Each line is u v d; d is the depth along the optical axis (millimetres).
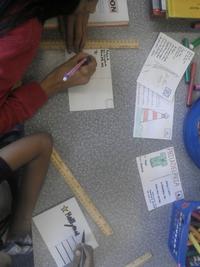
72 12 687
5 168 773
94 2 800
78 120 907
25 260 891
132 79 927
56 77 850
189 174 956
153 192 941
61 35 889
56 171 901
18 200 844
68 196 907
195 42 943
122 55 924
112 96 917
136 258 937
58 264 904
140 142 933
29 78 883
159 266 946
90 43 909
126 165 930
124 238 932
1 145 868
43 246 897
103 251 924
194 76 946
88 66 856
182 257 879
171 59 937
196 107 914
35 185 840
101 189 920
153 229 943
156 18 932
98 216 918
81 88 903
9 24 644
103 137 917
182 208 890
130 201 933
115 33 922
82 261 876
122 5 917
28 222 865
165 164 945
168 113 941
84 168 913
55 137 897
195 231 900
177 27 943
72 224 908
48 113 894
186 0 878
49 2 645
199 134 917
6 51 672
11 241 879
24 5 630
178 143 950
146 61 932
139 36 931
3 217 862
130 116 927
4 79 709
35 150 811
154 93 935
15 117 814
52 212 899
